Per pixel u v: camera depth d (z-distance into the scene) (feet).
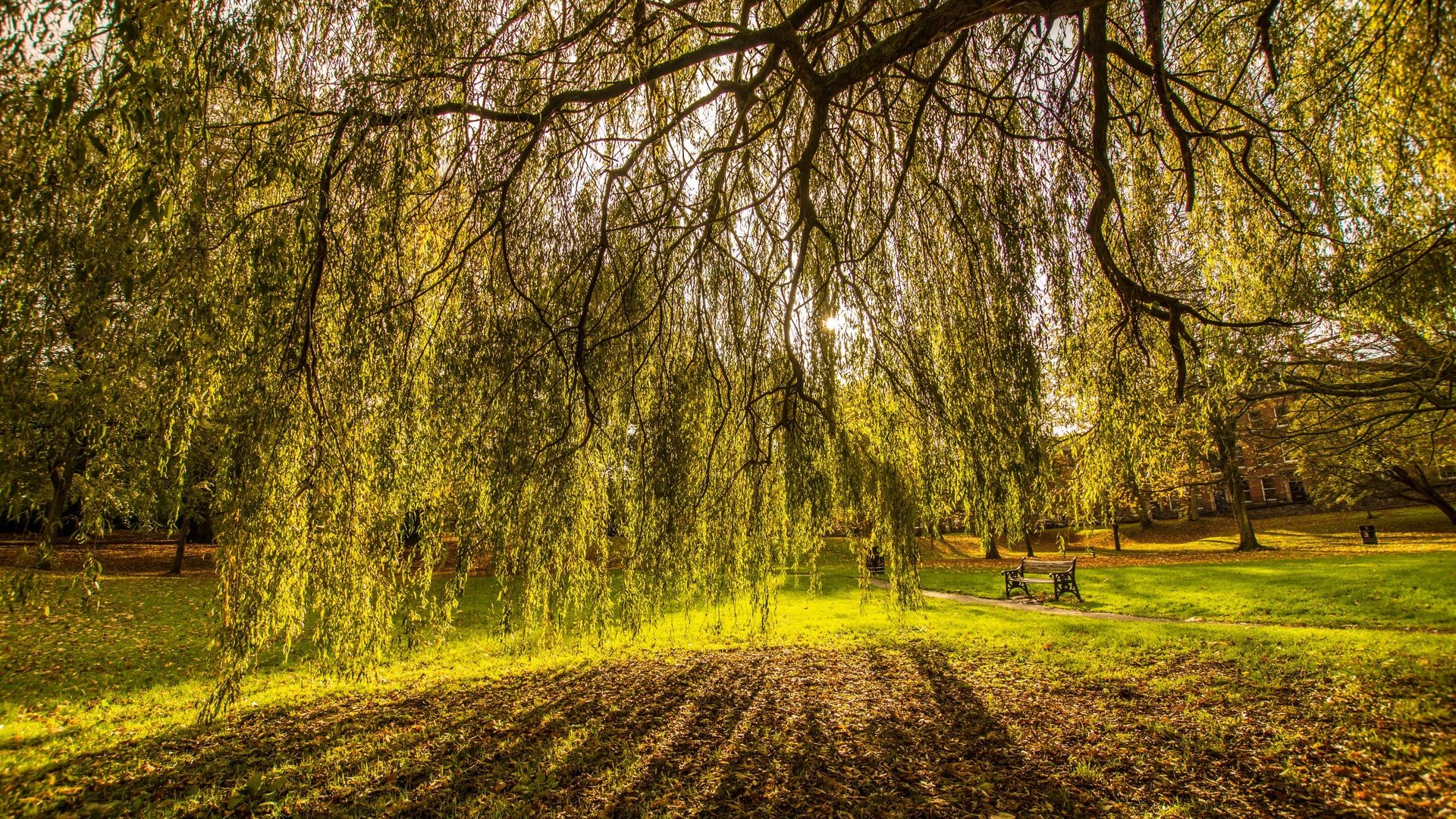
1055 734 17.85
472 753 17.58
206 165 13.33
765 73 16.49
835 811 14.19
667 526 18.44
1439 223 17.35
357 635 16.31
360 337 15.35
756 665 26.71
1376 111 16.89
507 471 17.24
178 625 39.24
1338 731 16.51
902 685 23.29
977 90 18.26
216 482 14.85
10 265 11.25
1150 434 18.61
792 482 19.01
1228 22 19.17
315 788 15.49
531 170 18.47
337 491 15.39
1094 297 18.92
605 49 18.56
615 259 19.48
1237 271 19.42
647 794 15.15
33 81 11.11
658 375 19.34
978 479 18.19
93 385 12.07
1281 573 45.80
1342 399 29.14
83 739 18.94
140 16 11.00
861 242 20.70
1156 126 19.62
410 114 15.47
